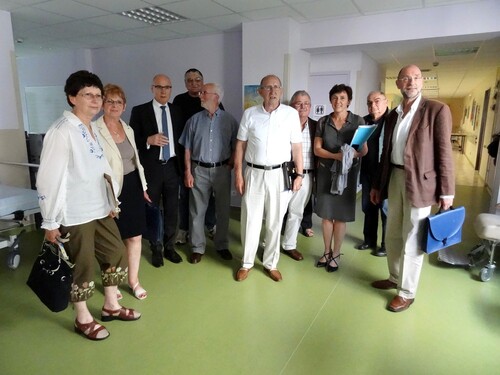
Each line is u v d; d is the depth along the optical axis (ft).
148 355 6.48
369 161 10.62
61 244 6.07
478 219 9.77
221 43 17.22
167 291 8.86
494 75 22.97
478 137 28.35
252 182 8.94
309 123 10.36
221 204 10.48
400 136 7.64
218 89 9.69
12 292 8.80
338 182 8.86
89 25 15.62
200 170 10.07
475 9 12.35
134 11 13.76
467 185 22.56
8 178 13.87
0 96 13.37
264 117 8.61
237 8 13.15
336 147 9.20
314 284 9.21
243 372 6.05
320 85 18.90
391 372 6.04
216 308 8.07
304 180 10.36
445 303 8.26
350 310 7.97
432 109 7.10
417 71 7.17
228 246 11.67
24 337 7.00
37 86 23.44
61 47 20.44
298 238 12.71
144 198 8.17
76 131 5.95
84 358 6.39
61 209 5.91
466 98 47.16
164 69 19.04
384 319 7.61
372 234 11.49
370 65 20.17
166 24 15.47
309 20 14.75
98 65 21.06
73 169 5.95
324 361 6.32
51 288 6.15
